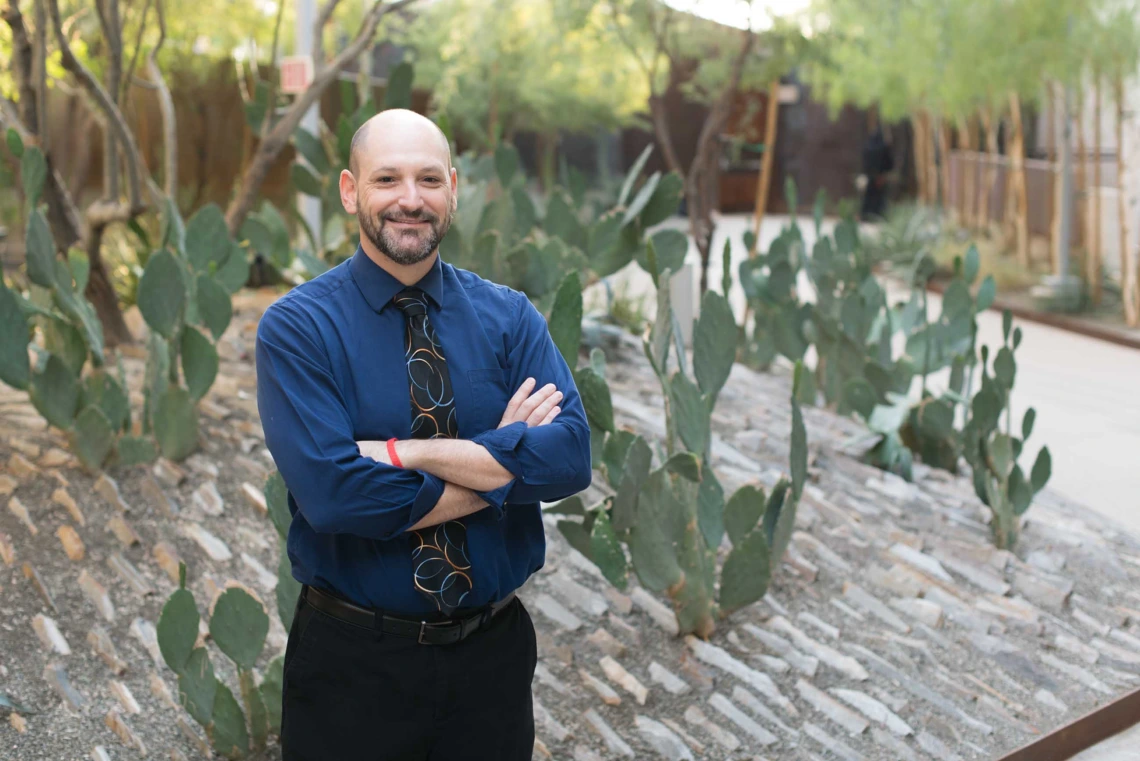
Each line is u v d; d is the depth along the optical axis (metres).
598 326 5.13
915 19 9.82
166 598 2.96
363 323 1.74
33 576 2.93
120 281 5.60
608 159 15.90
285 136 4.76
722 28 7.93
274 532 3.29
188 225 3.74
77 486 3.34
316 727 1.77
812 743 2.64
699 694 2.80
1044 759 2.71
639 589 3.21
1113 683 3.00
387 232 1.68
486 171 5.04
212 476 3.50
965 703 2.86
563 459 1.77
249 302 5.27
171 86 8.51
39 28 4.25
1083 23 8.68
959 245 12.01
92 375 3.56
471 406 1.78
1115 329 8.51
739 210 20.55
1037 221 11.91
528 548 1.87
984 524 3.95
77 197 7.17
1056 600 3.40
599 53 10.30
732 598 3.04
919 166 14.02
